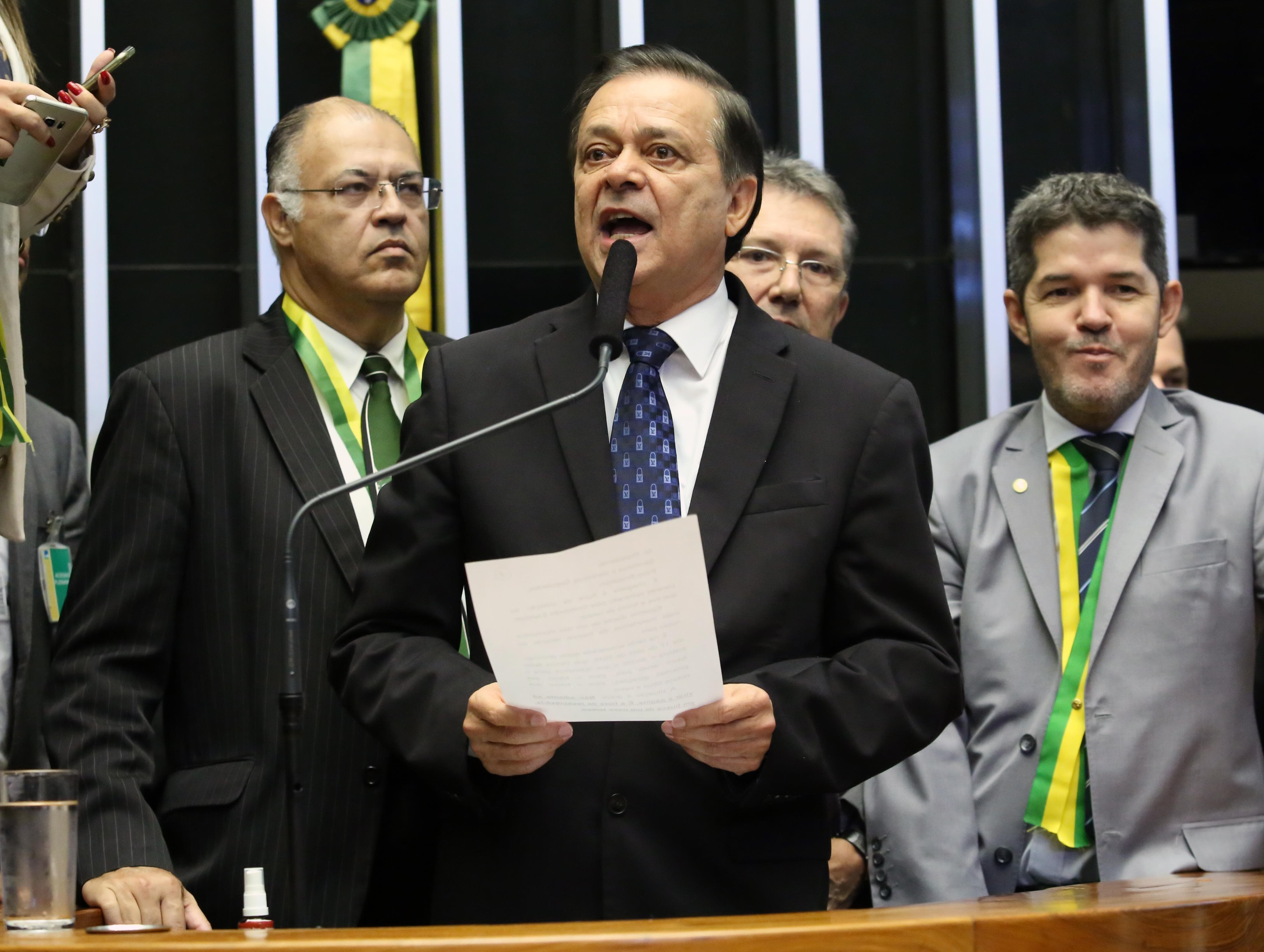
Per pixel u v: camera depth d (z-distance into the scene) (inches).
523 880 89.0
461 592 99.4
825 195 146.4
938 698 92.1
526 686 78.2
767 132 175.8
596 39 174.7
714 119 100.7
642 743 90.6
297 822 82.0
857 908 127.3
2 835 79.3
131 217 165.9
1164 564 124.0
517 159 173.8
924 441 100.0
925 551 95.7
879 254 176.1
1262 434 128.2
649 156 98.7
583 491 93.9
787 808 91.6
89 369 159.0
